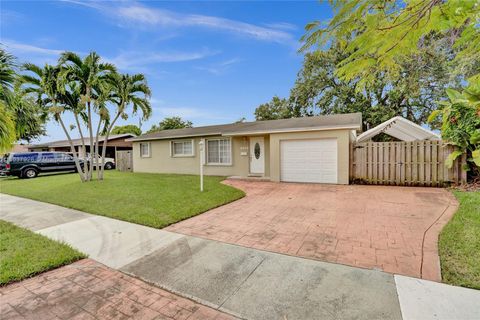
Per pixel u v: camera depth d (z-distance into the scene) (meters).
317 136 9.78
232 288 2.80
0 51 5.55
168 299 2.64
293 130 9.99
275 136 10.62
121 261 3.54
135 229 4.83
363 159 9.30
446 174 8.05
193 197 7.31
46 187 10.39
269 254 3.61
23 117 6.43
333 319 2.25
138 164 17.25
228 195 7.64
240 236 4.36
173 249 3.88
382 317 2.24
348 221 5.01
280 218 5.37
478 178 7.76
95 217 5.68
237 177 12.04
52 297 2.71
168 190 8.48
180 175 14.00
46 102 10.80
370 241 3.94
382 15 1.79
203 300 2.61
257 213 5.81
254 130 11.02
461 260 3.12
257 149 12.23
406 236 4.07
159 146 15.98
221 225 4.98
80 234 4.62
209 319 2.33
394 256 3.39
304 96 20.70
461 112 7.42
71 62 10.48
